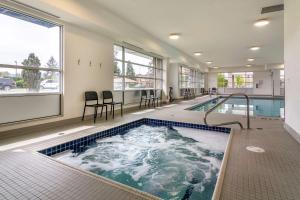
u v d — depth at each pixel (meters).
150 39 7.04
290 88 3.50
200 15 5.14
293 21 3.27
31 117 3.98
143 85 8.71
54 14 3.99
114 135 4.35
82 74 5.03
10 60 3.63
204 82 19.91
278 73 16.73
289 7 3.54
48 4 3.53
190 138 4.22
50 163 2.26
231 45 8.66
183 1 4.34
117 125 4.50
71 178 1.89
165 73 10.18
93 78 5.39
